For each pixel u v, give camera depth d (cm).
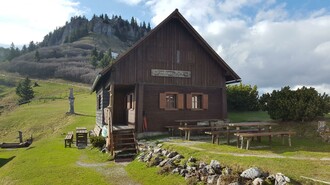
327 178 831
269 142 1560
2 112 6153
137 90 2006
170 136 1945
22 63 13050
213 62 2258
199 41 2178
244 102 2795
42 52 15475
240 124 1486
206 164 1094
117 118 2522
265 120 2247
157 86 2070
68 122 3847
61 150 1998
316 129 1711
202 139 1770
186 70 2162
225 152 1237
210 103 2223
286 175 870
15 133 4175
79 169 1384
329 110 1889
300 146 1407
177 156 1258
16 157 2034
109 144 1673
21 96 7644
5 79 11256
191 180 1030
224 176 938
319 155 1137
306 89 1953
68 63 12950
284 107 1909
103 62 11694
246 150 1284
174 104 2147
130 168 1350
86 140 2188
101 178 1220
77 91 8575
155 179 1138
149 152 1463
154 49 2084
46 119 4472
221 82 2269
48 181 1246
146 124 1998
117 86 2105
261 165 969
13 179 1385
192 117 2153
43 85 9750
